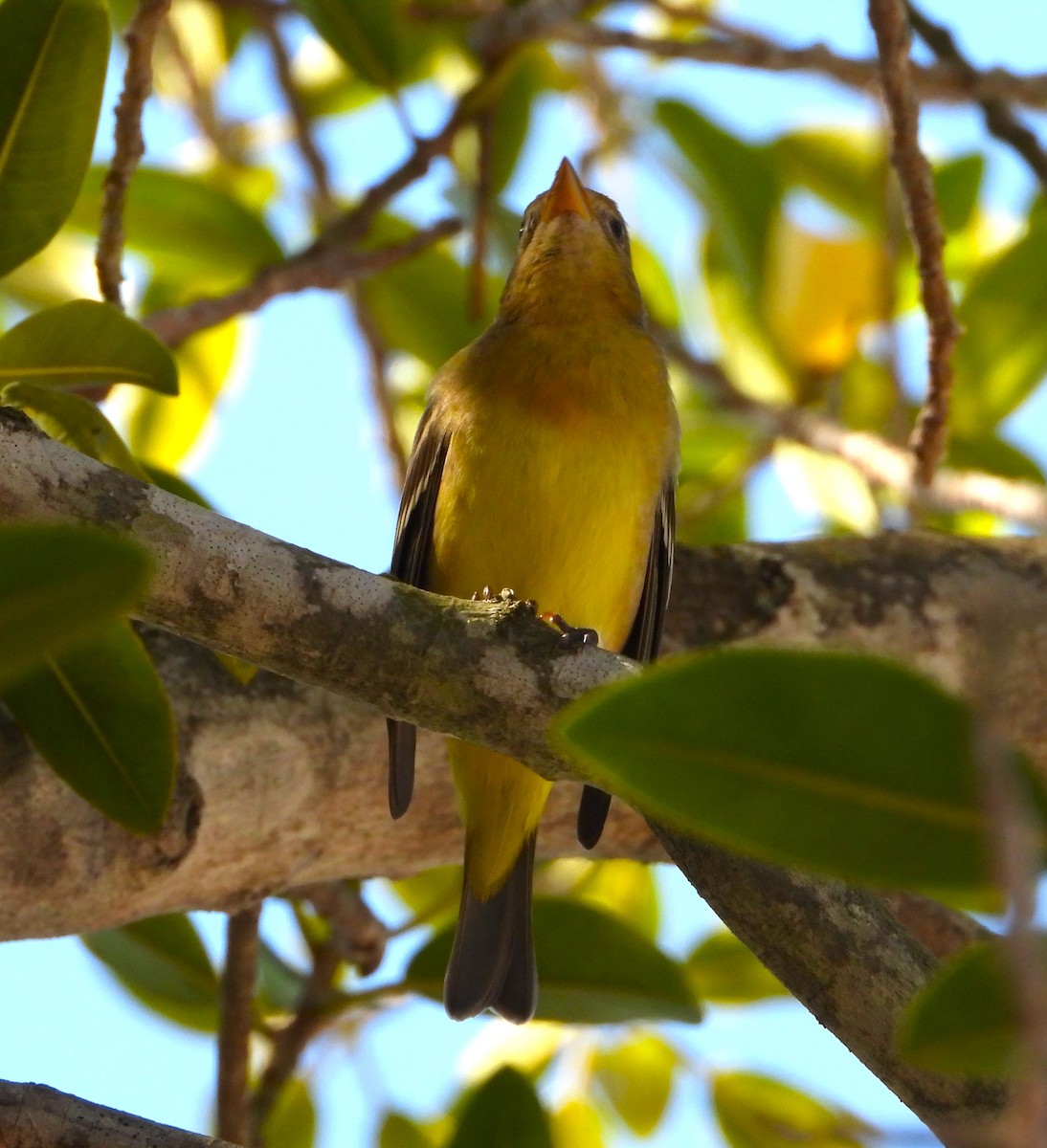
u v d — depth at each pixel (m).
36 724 5.46
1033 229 9.05
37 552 2.41
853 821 2.88
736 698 2.81
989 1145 4.01
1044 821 2.70
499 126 9.62
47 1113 4.48
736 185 9.62
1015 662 7.12
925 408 7.82
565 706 4.87
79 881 5.89
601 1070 9.21
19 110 5.93
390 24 8.89
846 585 7.30
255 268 9.45
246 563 4.88
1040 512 7.49
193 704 6.13
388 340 10.30
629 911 9.84
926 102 8.75
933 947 7.95
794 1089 8.88
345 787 6.37
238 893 6.40
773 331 9.88
